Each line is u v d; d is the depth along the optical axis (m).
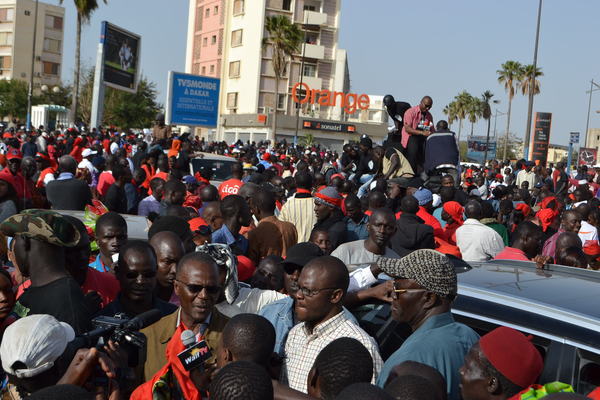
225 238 6.07
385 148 11.89
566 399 2.10
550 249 7.87
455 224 8.36
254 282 4.85
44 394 2.12
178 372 2.98
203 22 70.69
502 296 3.60
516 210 10.23
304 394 2.84
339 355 2.68
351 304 3.99
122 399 2.84
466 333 3.30
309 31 64.31
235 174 10.91
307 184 7.86
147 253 3.97
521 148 104.25
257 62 62.84
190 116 35.53
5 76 90.94
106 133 31.25
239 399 2.23
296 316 3.87
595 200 12.20
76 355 2.74
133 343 2.97
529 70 74.31
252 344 2.94
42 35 92.00
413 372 2.70
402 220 7.22
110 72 36.91
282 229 6.56
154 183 8.97
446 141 10.88
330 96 63.59
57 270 3.63
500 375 2.62
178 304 4.60
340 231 6.97
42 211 3.65
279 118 60.66
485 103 87.56
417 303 3.33
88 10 49.75
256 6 62.81
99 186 10.87
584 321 3.27
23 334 2.73
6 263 5.06
